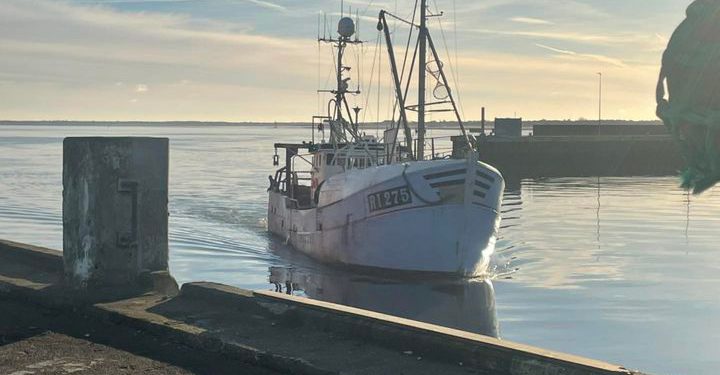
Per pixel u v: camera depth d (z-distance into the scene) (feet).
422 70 64.23
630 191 150.92
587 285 53.26
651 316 43.16
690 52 5.23
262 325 19.08
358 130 77.66
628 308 45.42
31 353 17.38
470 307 47.01
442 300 49.67
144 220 23.32
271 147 434.30
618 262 63.31
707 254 67.26
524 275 58.08
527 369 14.65
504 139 227.40
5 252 29.60
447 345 16.07
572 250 70.44
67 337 18.90
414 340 16.72
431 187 57.47
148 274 23.09
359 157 70.79
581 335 38.73
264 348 16.93
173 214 101.19
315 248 67.05
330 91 79.05
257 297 20.72
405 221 57.93
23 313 21.63
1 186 144.15
